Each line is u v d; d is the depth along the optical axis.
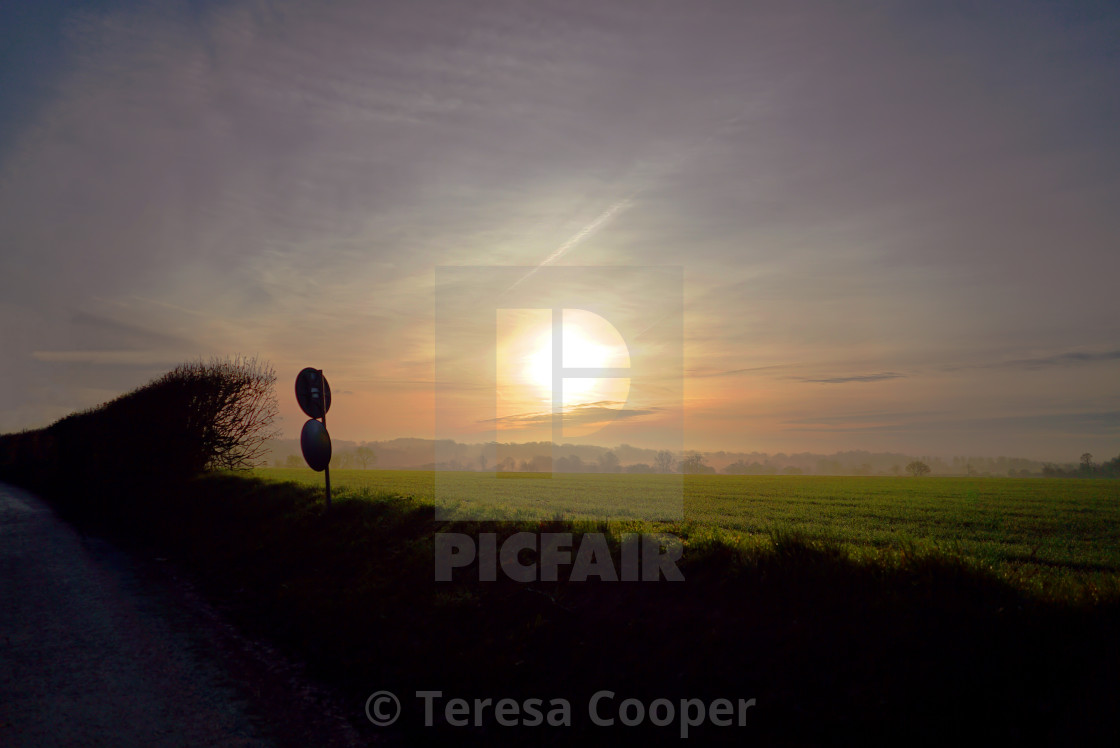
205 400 21.11
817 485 43.56
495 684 5.21
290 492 14.48
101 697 5.01
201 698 5.02
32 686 5.21
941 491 36.69
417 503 11.66
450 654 5.78
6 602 7.97
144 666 5.72
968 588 4.98
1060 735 3.52
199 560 10.62
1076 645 4.13
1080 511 22.23
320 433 11.92
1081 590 4.79
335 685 5.35
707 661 4.90
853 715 4.02
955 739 3.67
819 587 5.45
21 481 32.97
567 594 6.43
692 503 24.17
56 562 10.70
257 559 10.08
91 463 23.61
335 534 10.33
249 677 5.50
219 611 7.62
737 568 6.05
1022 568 5.70
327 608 7.19
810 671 4.50
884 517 19.45
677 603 5.82
